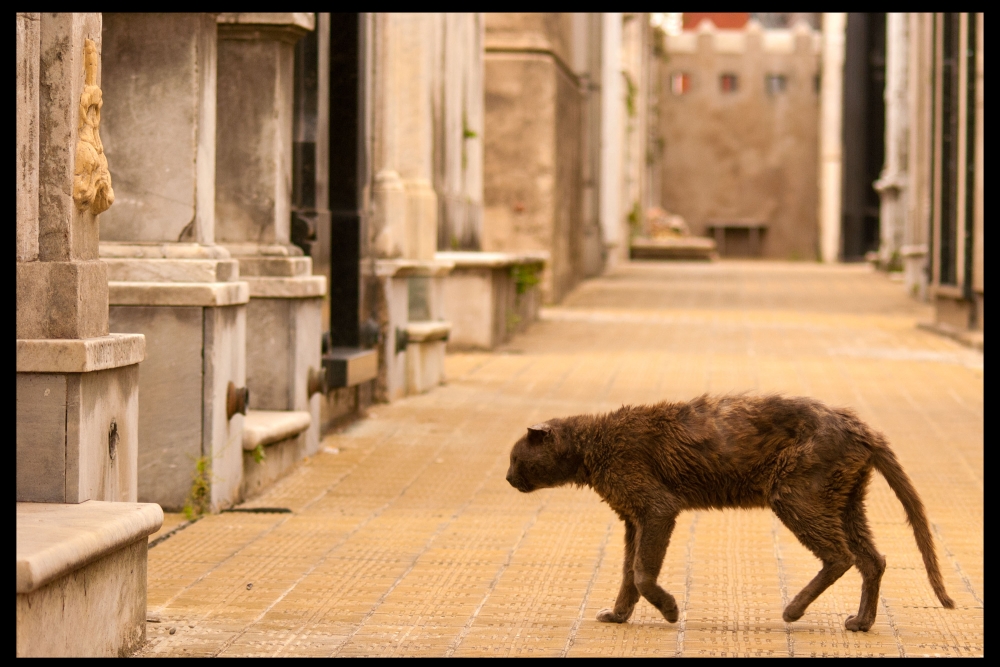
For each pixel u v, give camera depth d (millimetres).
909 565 7398
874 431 5969
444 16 17344
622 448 5957
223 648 5590
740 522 8438
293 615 6184
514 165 25234
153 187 8570
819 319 24875
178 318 8375
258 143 9852
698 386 15297
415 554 7508
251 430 9039
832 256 54719
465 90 18984
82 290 5809
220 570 7066
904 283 34594
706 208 58750
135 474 6426
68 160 5758
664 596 5945
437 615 6223
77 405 5691
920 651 5637
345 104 12375
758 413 5945
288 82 10070
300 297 9992
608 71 38719
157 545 7625
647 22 53000
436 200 16141
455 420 12578
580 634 5914
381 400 13531
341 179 12469
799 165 58312
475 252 19344
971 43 20641
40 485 5695
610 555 7535
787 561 7430
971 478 10031
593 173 36719
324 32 10812
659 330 22312
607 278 36188
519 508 8828
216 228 9930
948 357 18547
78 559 4910
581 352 18891
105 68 8539
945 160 22562
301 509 8734
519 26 24922
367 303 12969
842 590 6820
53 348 5637
